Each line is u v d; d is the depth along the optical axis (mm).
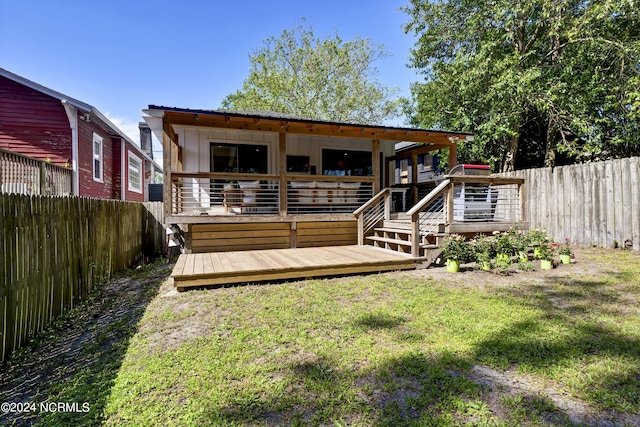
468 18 12211
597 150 10297
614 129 10641
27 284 3383
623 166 6945
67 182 9109
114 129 11555
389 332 3043
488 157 13258
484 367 2438
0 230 2961
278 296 4207
